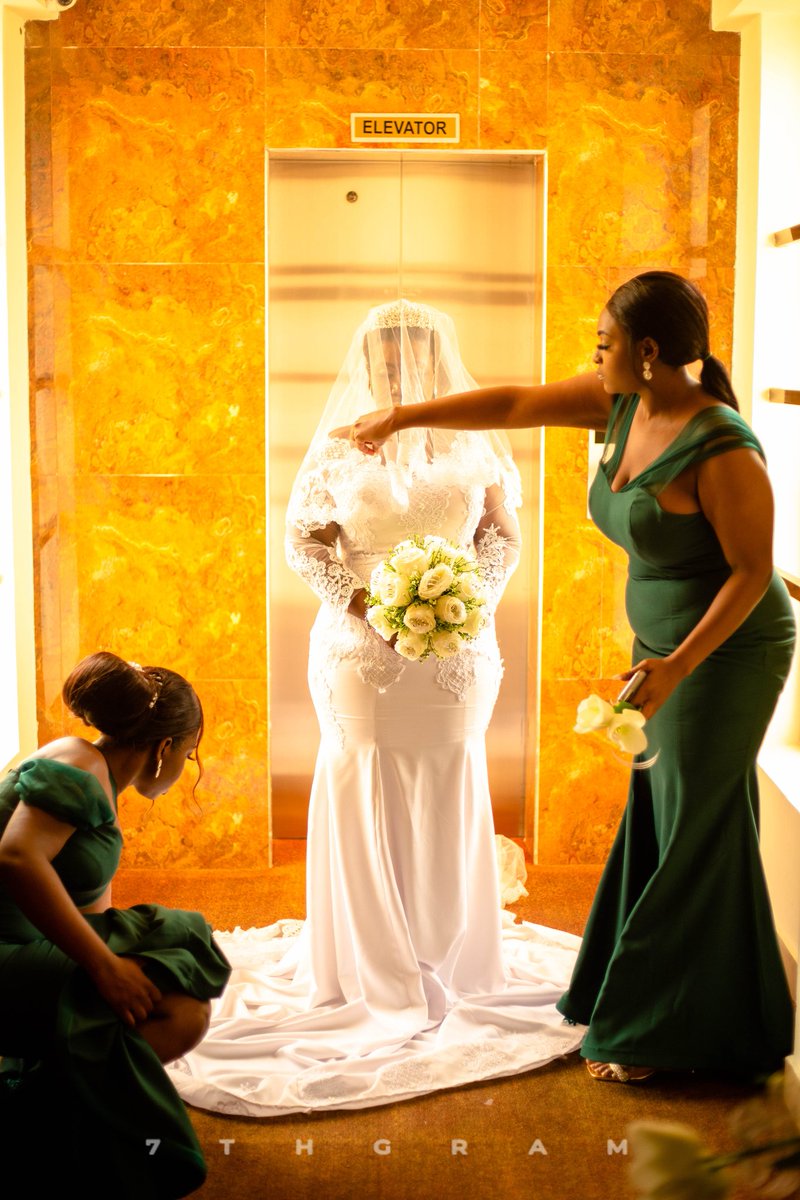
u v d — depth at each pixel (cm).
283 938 382
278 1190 254
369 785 321
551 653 450
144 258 428
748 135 396
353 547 325
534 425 315
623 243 433
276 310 452
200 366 433
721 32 425
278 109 423
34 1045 234
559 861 459
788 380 392
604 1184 256
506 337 457
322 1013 325
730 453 273
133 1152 229
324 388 458
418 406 313
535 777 461
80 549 440
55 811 234
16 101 412
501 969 343
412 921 330
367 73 423
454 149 428
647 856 312
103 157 423
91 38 418
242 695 447
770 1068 295
